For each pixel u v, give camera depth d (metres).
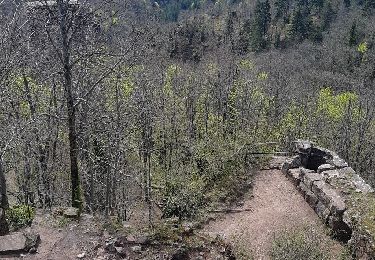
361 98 38.62
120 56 15.76
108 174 16.62
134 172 19.39
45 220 10.91
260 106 30.02
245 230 13.11
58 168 18.92
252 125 27.06
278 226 13.22
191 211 14.01
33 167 16.94
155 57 27.89
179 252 10.09
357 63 60.00
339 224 12.50
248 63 42.62
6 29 13.39
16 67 14.64
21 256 9.66
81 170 18.05
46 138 16.73
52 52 15.80
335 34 69.25
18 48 14.16
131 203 18.27
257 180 16.00
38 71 16.39
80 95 16.02
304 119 32.66
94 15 15.02
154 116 22.06
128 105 19.17
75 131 15.19
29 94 15.99
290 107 34.38
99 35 16.20
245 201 14.80
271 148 21.33
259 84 36.16
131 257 9.84
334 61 61.00
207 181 15.83
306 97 39.53
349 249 11.78
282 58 61.50
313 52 64.69
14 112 15.69
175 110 25.41
